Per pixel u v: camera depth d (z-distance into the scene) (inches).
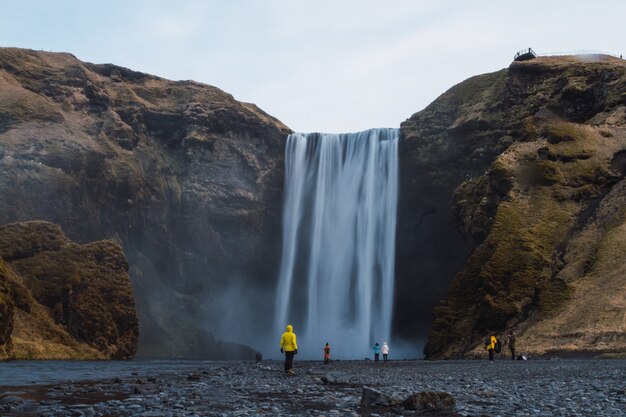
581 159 3890.3
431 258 5128.0
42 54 5846.5
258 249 5644.7
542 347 2691.9
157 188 5487.2
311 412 782.5
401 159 5246.1
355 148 5580.7
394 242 5231.3
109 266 3986.2
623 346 2412.6
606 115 4271.7
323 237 5546.3
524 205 3737.7
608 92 4414.4
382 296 5251.0
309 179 5723.4
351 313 5334.6
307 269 5565.9
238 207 5600.4
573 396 944.3
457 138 5036.9
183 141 5733.3
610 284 2886.3
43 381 1412.4
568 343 2623.0
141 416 745.0
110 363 2765.7
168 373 1764.3
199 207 5526.6
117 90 5920.3
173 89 6176.2
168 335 4867.1
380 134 5472.4
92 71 6122.1
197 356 4859.7
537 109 4633.4
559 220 3595.0
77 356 3449.8
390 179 5305.1
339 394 1023.6
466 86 5398.6
